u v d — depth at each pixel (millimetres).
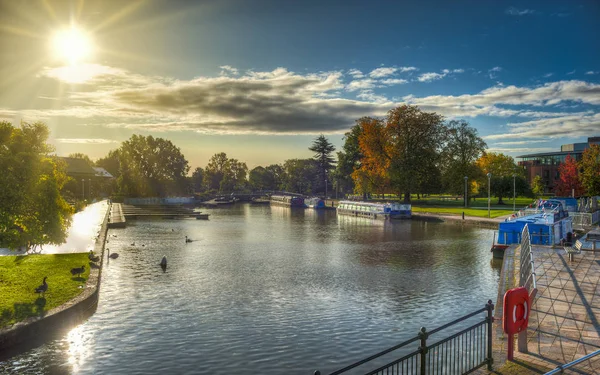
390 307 31578
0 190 29484
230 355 23375
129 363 22312
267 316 29641
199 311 30703
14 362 22078
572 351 17812
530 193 133375
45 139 34000
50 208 34750
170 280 40062
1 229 31469
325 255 53344
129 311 30531
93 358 22797
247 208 153500
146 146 186250
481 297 33906
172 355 23297
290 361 22688
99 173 199875
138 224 92500
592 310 22938
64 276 34594
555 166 177375
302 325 27875
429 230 78000
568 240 49312
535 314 22453
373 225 89000
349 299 33719
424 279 40125
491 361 16875
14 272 34969
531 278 26250
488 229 77938
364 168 120312
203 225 90875
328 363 22438
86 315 29047
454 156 120125
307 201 153250
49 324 25266
